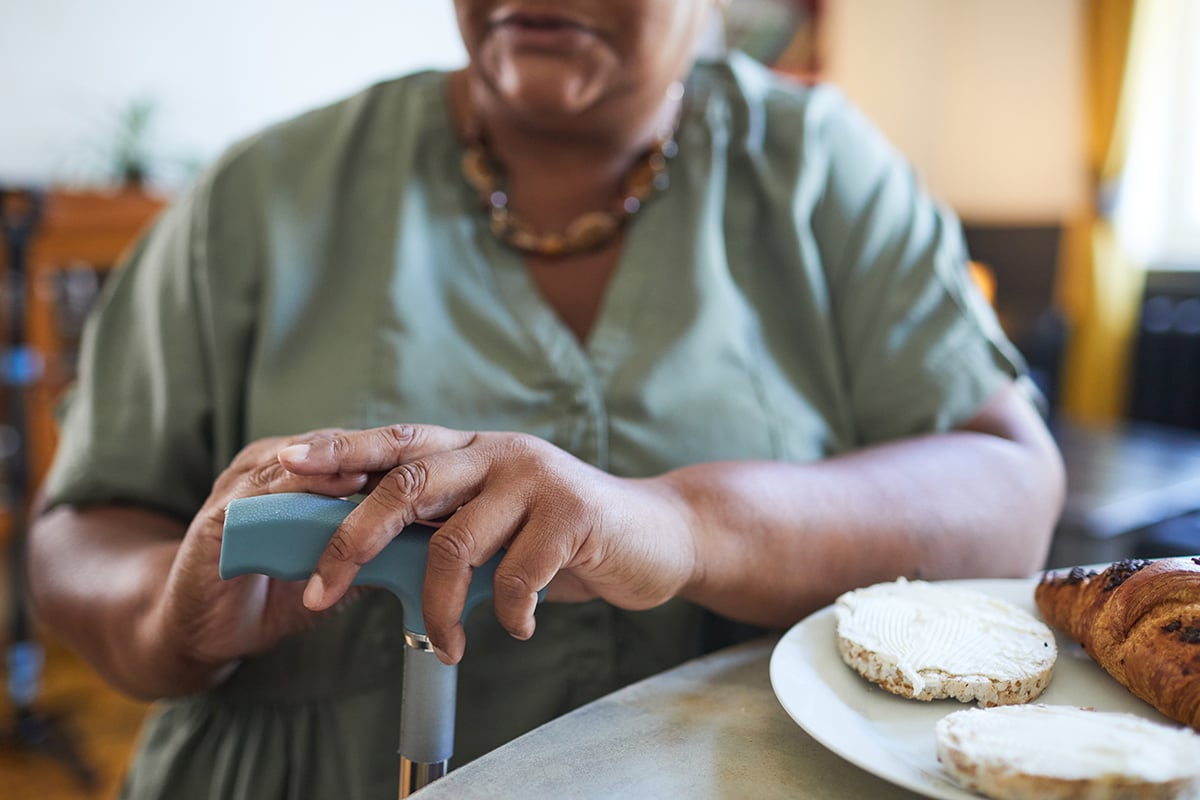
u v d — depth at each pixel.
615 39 0.55
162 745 0.59
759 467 0.51
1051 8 3.56
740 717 0.39
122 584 0.50
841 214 0.68
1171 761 0.28
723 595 0.47
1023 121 3.69
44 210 1.63
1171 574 0.37
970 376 0.64
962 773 0.29
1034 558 0.58
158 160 2.53
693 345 0.61
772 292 0.67
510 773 0.34
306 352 0.60
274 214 0.62
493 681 0.57
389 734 0.57
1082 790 0.27
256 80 2.83
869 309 0.67
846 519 0.50
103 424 0.61
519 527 0.37
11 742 1.55
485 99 0.61
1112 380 3.26
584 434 0.58
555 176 0.64
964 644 0.39
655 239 0.64
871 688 0.38
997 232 3.69
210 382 0.61
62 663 1.88
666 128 0.66
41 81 2.52
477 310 0.61
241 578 0.44
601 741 0.37
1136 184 3.30
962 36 3.88
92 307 2.14
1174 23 3.30
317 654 0.56
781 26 3.35
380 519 0.34
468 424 0.58
